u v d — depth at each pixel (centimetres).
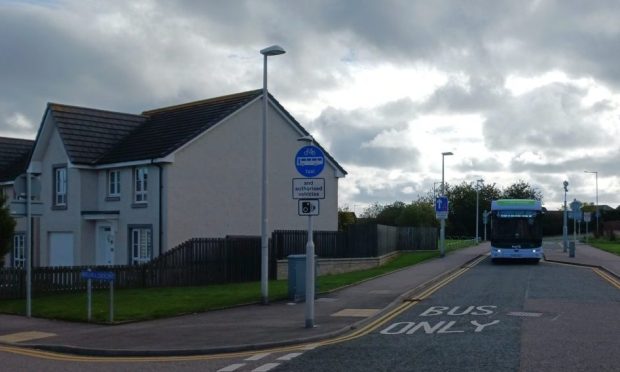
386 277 2903
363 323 1675
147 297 2258
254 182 3525
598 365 1144
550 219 9838
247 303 2114
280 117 3681
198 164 3284
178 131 3391
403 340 1422
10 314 1975
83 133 3528
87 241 3447
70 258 3509
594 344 1341
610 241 6700
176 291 2467
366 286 2541
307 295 1608
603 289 2386
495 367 1132
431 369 1123
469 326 1591
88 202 3456
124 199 3338
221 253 2867
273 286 2638
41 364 1266
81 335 1595
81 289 2464
